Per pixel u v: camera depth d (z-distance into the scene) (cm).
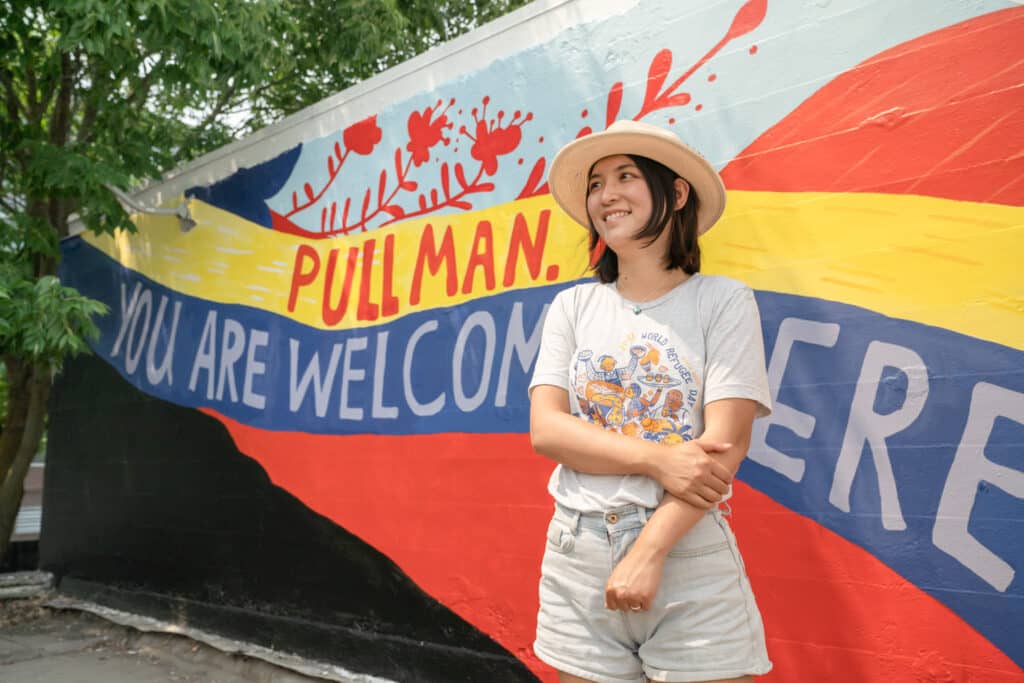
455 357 364
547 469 326
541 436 165
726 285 164
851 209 258
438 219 379
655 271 172
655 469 149
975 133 236
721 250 284
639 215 168
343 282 420
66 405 608
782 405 267
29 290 466
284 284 451
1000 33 234
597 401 166
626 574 145
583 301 179
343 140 427
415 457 375
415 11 703
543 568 169
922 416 240
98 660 444
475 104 368
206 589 474
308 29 647
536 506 328
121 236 568
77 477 589
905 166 248
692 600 151
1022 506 221
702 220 181
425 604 364
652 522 148
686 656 150
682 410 159
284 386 442
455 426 360
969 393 232
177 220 522
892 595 241
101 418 570
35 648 470
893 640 240
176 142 711
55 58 516
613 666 158
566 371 175
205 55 476
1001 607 223
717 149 290
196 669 425
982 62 236
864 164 256
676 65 303
